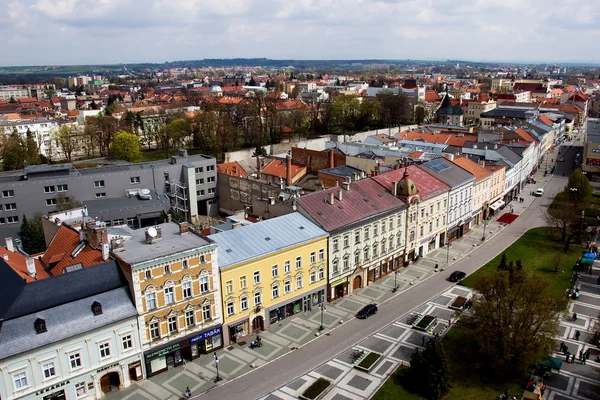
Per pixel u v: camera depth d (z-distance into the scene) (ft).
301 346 242.37
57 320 190.70
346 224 283.38
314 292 277.03
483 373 222.69
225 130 653.30
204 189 469.98
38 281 196.85
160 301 212.64
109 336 200.44
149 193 431.43
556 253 357.20
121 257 211.61
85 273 206.08
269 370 223.30
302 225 275.59
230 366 226.17
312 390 206.59
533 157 604.49
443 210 367.04
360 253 297.53
